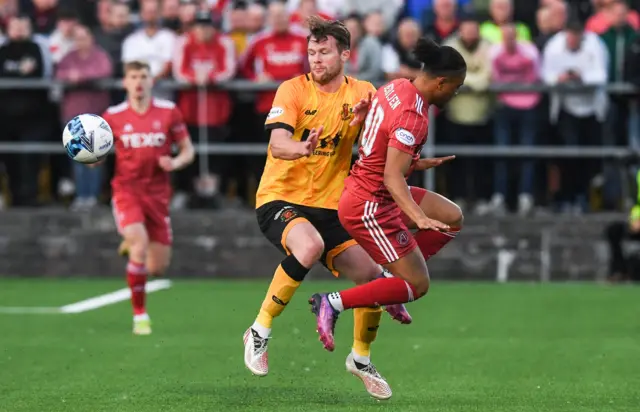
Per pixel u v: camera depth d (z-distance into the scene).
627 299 41.25
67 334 32.47
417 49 20.95
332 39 22.67
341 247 23.00
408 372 25.94
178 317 36.28
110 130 28.86
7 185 48.25
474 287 44.97
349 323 34.94
